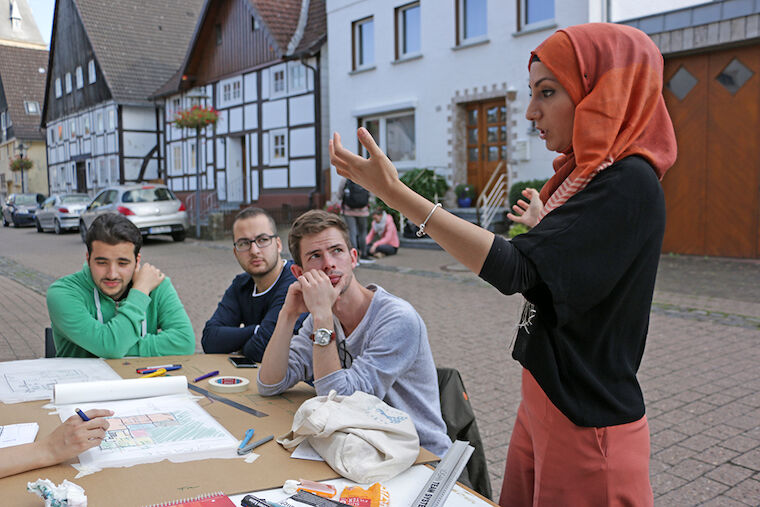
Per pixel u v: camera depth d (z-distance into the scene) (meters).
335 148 1.45
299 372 2.25
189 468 1.50
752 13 9.49
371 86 16.98
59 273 11.03
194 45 23.84
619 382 1.51
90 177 33.09
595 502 1.51
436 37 15.16
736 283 8.30
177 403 2.03
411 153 16.50
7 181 48.41
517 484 1.81
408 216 1.43
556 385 1.46
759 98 9.90
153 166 29.95
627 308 1.46
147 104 29.20
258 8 20.06
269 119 21.23
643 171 1.40
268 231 3.24
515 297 8.01
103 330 2.78
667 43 10.55
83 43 32.06
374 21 16.64
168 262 12.12
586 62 1.45
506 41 13.73
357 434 1.51
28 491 1.35
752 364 4.95
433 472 1.48
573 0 12.38
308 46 18.78
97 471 1.48
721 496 3.00
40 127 40.09
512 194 13.34
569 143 1.56
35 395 2.10
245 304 3.42
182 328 3.07
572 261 1.33
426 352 2.17
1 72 45.22
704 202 10.67
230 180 23.66
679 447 3.51
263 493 1.38
